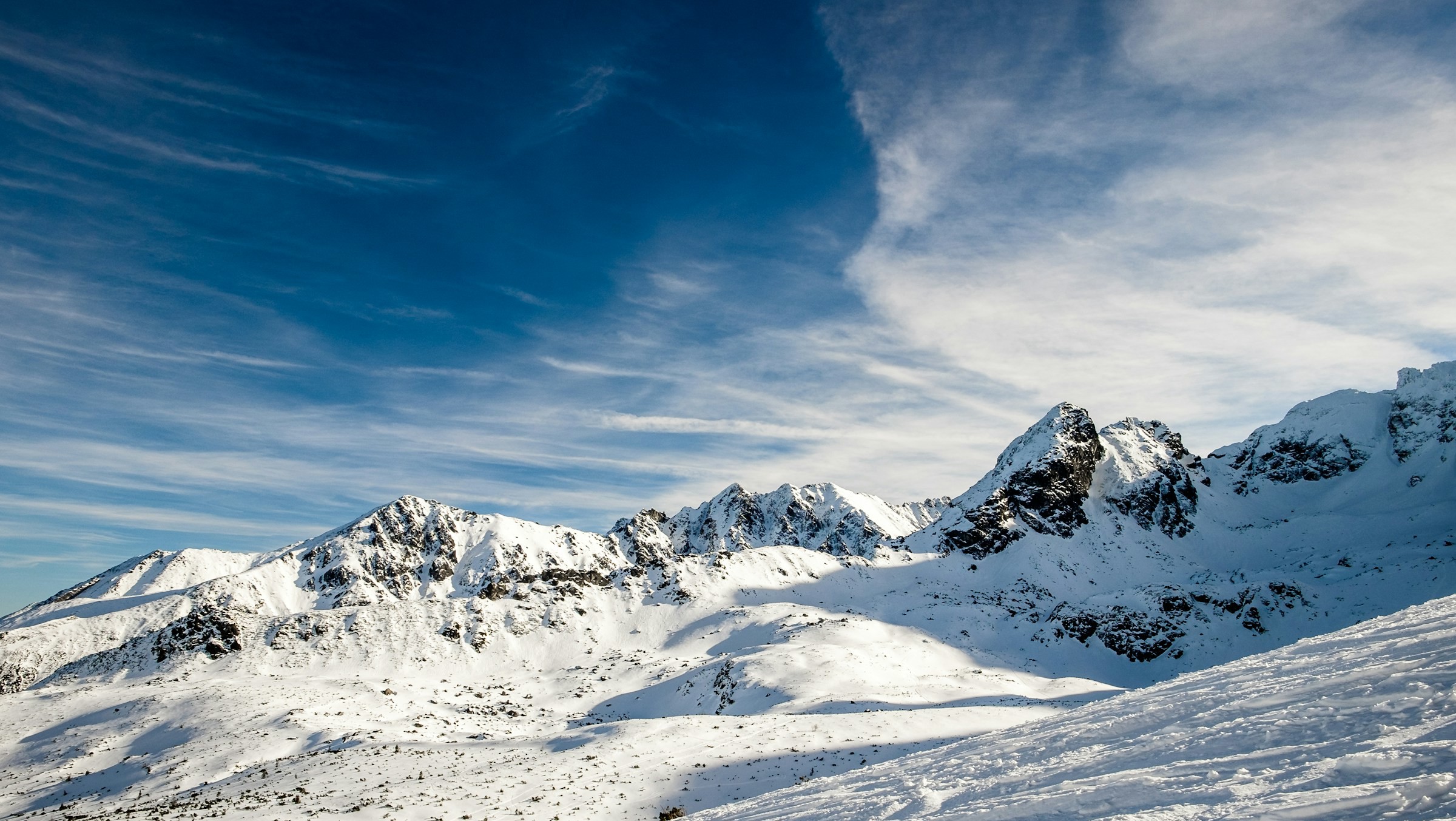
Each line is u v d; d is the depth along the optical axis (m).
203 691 92.38
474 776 48.31
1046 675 102.69
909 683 84.81
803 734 53.38
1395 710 10.55
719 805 39.09
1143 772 11.62
